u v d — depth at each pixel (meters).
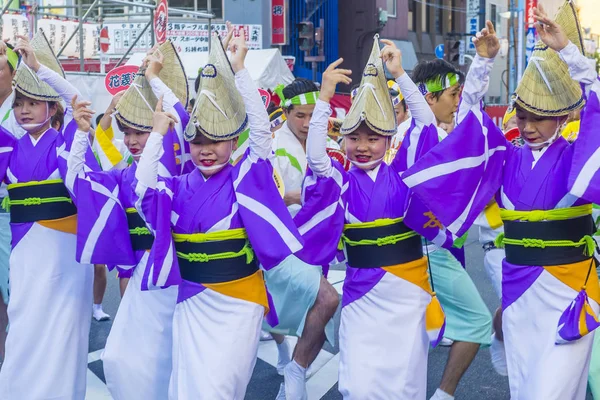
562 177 3.88
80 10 14.12
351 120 4.10
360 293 4.12
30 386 4.59
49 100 4.73
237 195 3.94
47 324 4.62
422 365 4.14
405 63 26.45
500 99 32.03
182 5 19.97
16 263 4.71
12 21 14.11
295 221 4.13
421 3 28.84
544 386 3.77
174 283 3.95
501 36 31.75
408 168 4.11
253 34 19.77
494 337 5.22
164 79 4.78
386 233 4.09
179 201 4.02
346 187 4.16
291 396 4.86
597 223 4.26
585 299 3.84
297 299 4.86
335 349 6.27
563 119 3.95
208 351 3.92
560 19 3.93
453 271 4.90
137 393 4.32
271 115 5.83
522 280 3.96
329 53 24.61
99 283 6.96
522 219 3.94
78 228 4.43
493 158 4.07
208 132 3.89
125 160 5.19
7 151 4.75
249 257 4.00
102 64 14.69
